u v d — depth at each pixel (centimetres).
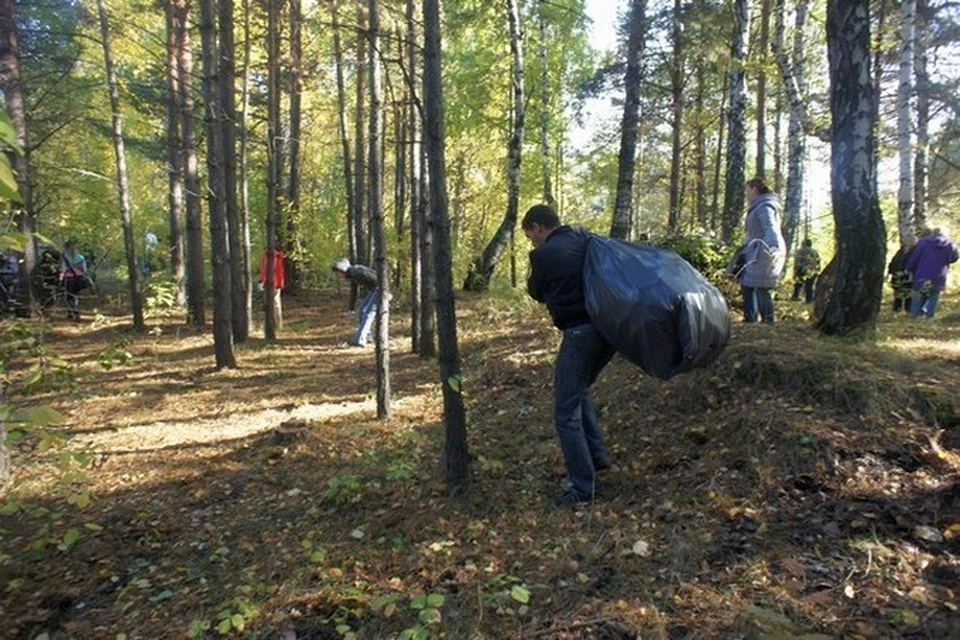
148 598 356
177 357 1055
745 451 383
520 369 716
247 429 655
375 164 643
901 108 1157
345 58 1447
